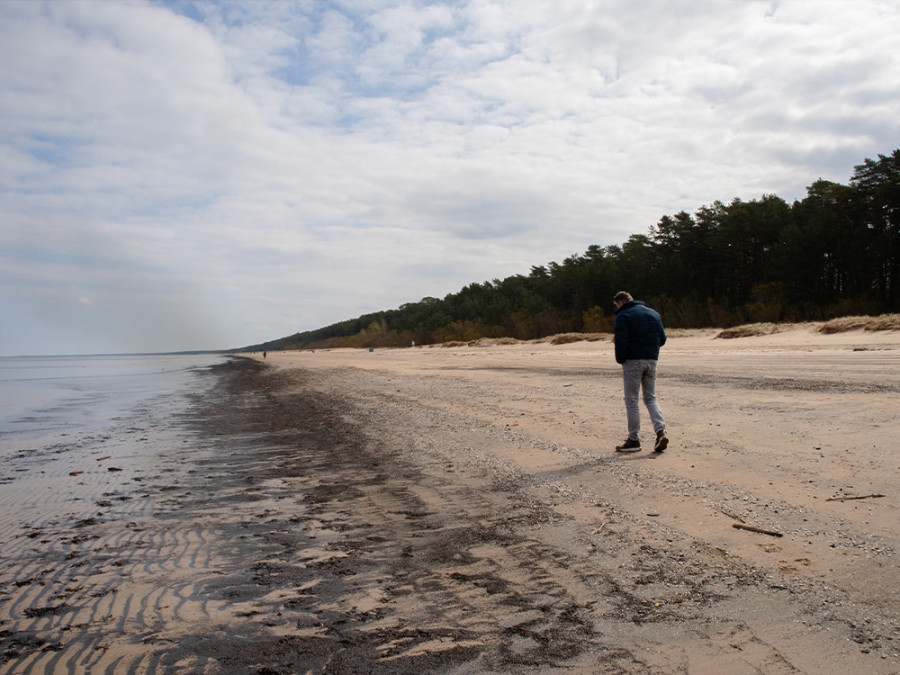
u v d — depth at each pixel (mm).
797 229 47781
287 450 8844
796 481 4746
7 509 6070
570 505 4789
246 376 36969
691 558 3500
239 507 5695
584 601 3070
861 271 43750
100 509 5902
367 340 128875
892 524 3670
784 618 2705
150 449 9719
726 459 5652
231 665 2658
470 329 88312
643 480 5254
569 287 79188
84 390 27141
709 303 54875
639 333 6266
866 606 2744
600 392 11656
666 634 2654
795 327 26031
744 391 9984
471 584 3422
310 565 3961
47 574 4078
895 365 11914
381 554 4082
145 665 2703
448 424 9547
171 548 4531
